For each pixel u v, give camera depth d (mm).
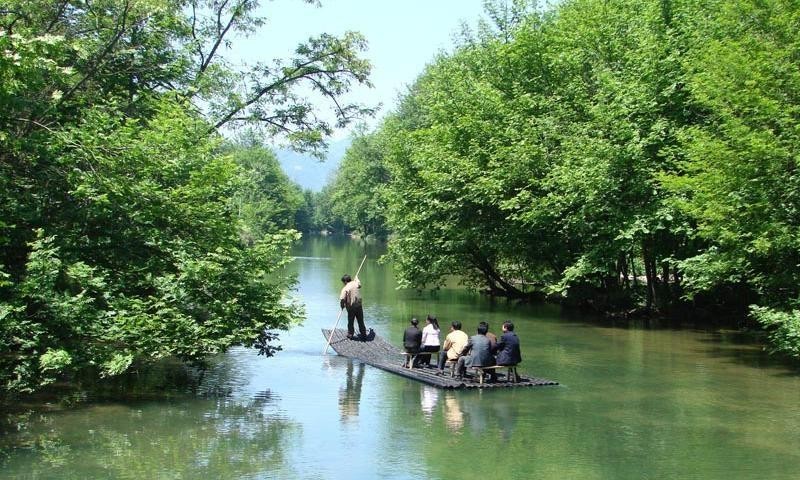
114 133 14109
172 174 15117
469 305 30203
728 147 18047
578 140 24531
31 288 12180
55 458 9750
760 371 16625
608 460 9953
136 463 9570
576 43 26891
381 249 81375
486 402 13422
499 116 28484
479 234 29672
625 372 16453
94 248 14195
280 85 26094
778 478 9242
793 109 16484
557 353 19094
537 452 10273
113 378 14781
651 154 23516
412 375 15500
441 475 9242
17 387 12016
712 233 18031
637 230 23000
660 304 26984
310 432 11188
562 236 27641
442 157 29188
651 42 23766
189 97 19562
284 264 16203
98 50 17078
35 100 14008
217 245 15633
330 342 19562
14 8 15047
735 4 18719
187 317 13812
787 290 17969
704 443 10797
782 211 17016
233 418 12000
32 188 14070
